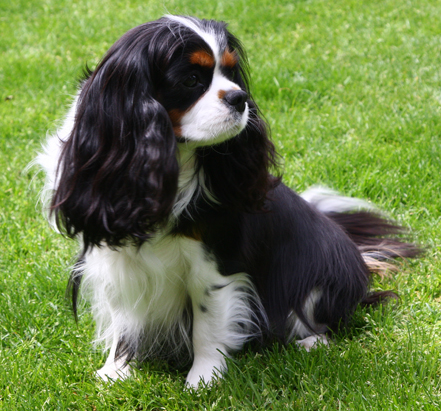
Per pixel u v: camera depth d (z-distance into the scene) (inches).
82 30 386.3
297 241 150.0
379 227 180.9
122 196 116.8
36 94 299.4
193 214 127.8
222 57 120.2
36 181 221.3
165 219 121.3
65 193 120.2
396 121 241.9
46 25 400.5
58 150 130.7
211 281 133.4
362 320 152.3
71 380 139.8
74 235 125.6
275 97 274.7
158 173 114.2
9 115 276.1
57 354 147.7
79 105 120.6
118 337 147.6
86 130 118.0
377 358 136.0
